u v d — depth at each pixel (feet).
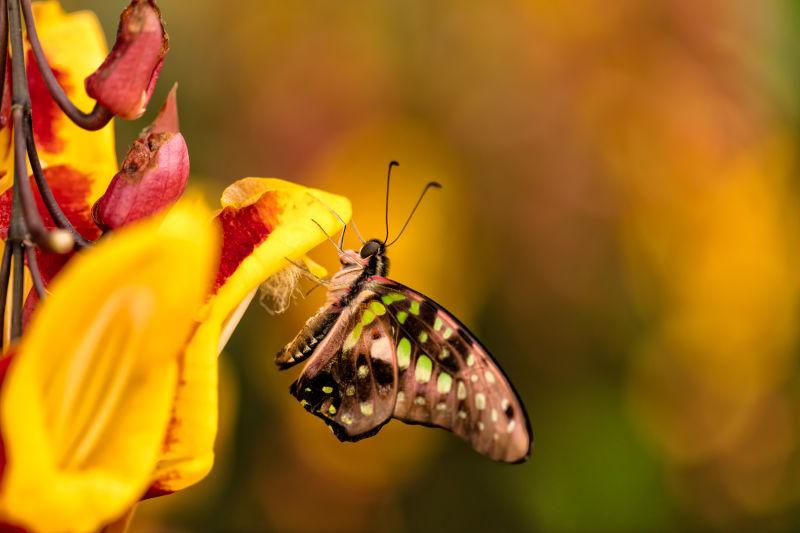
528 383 2.46
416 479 2.51
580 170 2.52
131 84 1.44
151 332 1.34
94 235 1.52
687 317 2.55
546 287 2.50
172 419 1.42
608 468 2.42
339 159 2.53
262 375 2.39
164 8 2.50
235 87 2.55
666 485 2.47
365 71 2.57
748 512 2.56
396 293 1.67
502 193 2.54
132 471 1.36
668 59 2.52
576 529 2.40
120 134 2.34
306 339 1.69
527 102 2.56
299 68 2.56
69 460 1.36
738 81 2.49
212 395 1.43
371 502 2.49
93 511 1.35
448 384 1.67
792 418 2.60
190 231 1.27
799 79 2.25
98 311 1.31
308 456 2.44
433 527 2.47
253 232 1.48
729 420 2.56
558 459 2.42
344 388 1.70
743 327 2.57
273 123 2.52
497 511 2.45
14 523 1.35
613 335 2.49
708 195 2.52
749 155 2.51
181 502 2.33
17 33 1.43
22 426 1.28
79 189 1.53
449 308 2.50
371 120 2.55
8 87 1.46
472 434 1.67
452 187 2.55
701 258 2.55
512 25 2.59
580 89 2.55
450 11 2.61
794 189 2.54
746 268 2.56
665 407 2.53
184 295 1.30
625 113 2.52
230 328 1.48
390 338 1.68
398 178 2.54
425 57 2.60
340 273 1.70
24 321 1.44
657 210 2.54
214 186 2.48
